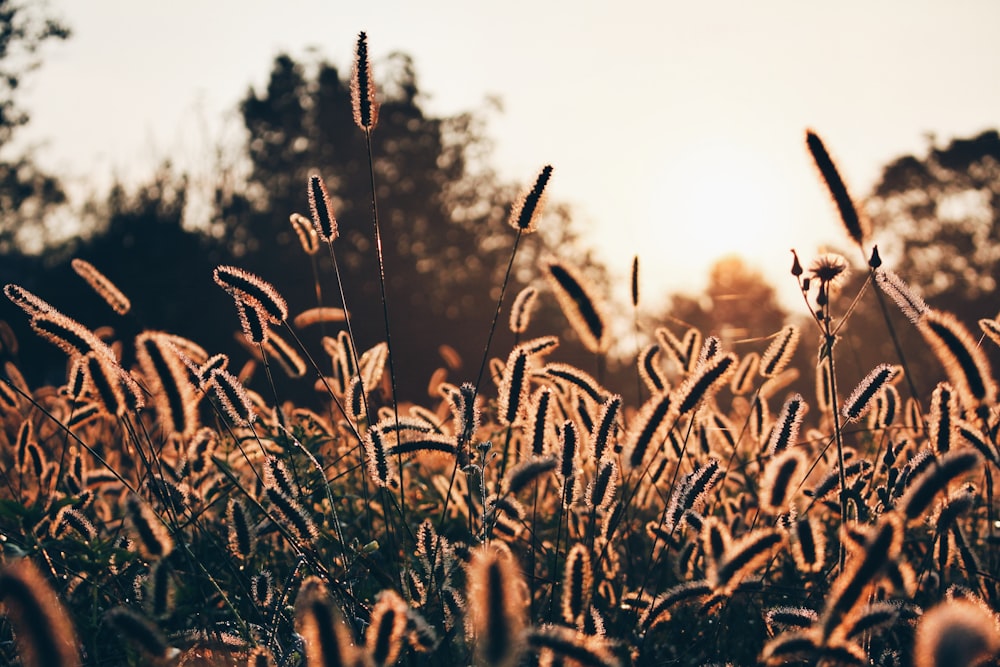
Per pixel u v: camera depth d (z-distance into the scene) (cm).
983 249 3781
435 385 752
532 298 495
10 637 353
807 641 271
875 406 493
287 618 383
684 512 380
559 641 255
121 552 355
